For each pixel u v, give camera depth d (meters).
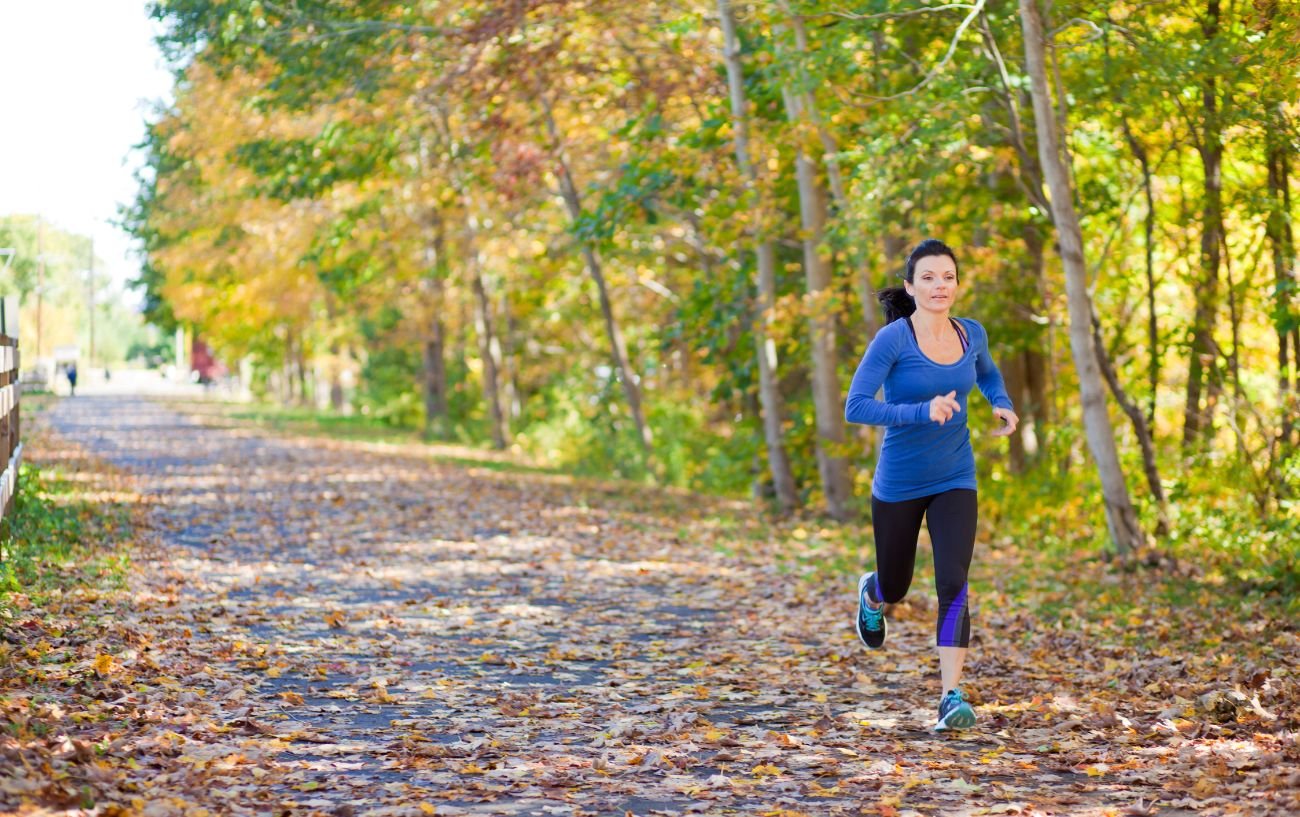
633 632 9.19
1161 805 4.58
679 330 20.05
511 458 30.45
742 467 21.48
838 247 14.75
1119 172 15.63
